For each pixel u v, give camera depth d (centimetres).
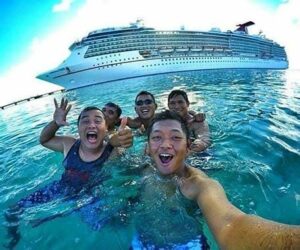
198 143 118
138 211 71
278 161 102
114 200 79
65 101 108
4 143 211
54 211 81
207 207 46
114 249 63
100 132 96
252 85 433
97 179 93
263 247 30
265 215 70
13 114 485
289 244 28
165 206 67
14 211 85
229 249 33
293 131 140
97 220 73
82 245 66
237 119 176
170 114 72
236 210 41
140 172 91
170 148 68
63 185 94
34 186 108
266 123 160
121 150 106
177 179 69
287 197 76
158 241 60
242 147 120
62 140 110
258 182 86
